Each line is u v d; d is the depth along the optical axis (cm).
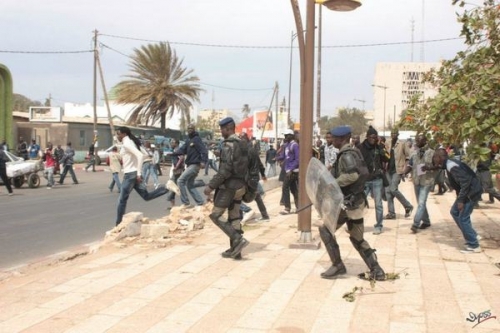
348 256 785
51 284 629
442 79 947
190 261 750
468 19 882
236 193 759
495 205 1467
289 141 1287
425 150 994
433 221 1157
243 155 757
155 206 1511
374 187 982
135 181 998
